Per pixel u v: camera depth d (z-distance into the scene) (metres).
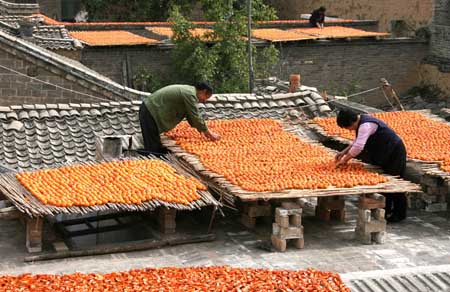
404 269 9.62
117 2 39.62
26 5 31.09
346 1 40.75
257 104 16.81
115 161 12.27
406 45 34.25
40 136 15.59
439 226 12.20
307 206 12.95
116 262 10.30
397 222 12.34
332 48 32.88
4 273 9.76
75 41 27.25
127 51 29.75
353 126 12.34
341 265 10.38
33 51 21.06
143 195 10.68
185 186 11.17
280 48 31.86
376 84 34.06
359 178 11.45
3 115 15.73
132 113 16.39
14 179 11.29
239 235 11.44
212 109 16.47
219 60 29.30
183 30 29.33
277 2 45.41
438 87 33.88
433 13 34.50
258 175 11.49
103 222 12.20
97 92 21.25
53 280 8.95
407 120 15.59
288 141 13.73
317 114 16.78
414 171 13.16
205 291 8.70
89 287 8.77
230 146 13.23
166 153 13.47
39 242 10.40
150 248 10.82
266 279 9.15
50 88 21.33
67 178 11.33
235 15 29.03
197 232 11.34
